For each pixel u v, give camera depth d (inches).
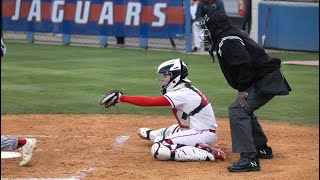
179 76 948.0
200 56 2326.5
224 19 878.4
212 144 975.0
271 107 1433.3
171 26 2444.6
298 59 2269.9
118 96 919.7
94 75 1859.0
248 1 2522.1
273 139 1119.6
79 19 2600.9
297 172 878.4
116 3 2532.0
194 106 951.6
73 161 942.4
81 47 2564.0
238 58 857.5
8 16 2709.2
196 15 2337.6
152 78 1807.3
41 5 2662.4
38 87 1663.4
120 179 844.6
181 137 951.0
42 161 941.2
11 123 1242.0
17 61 2146.9
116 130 1184.8
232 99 1514.5
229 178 848.9
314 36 2444.6
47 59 2203.5
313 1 2497.5
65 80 1770.4
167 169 896.9
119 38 2559.1
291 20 2476.6
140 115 1338.6
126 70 1961.1
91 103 1459.2
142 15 2490.2
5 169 891.4
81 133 1155.9
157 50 2480.3
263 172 883.4
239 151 885.2
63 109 1387.8
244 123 884.0
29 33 2694.4
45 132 1162.0
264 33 2518.5
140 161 945.5
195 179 843.4
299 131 1189.7
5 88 1644.9
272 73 891.4
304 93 1606.8
